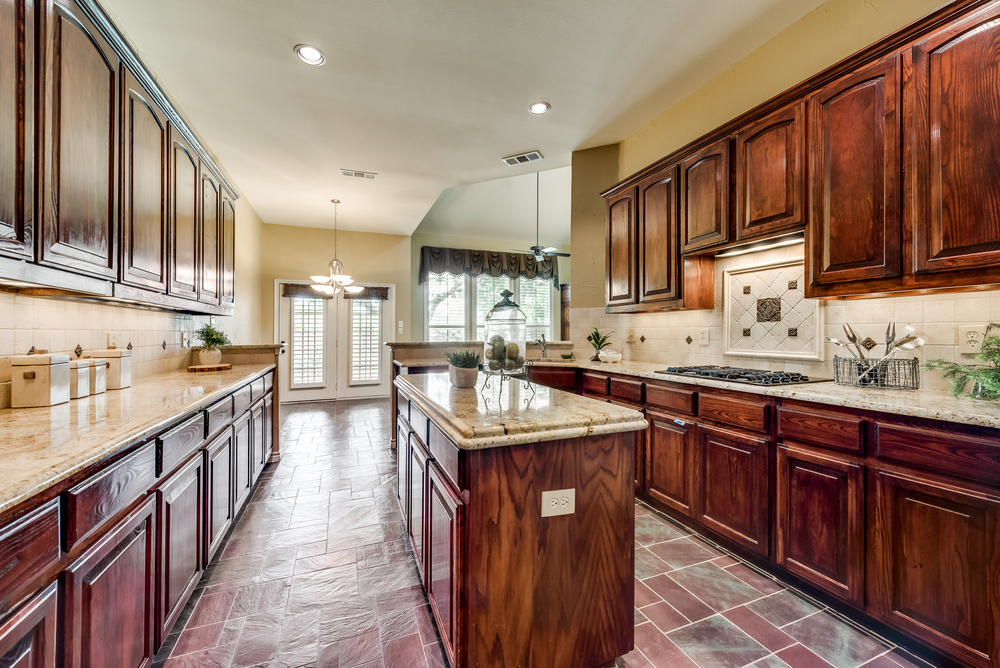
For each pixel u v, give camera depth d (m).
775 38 2.32
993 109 1.31
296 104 2.89
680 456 2.26
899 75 1.54
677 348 2.97
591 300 3.68
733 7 2.11
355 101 2.86
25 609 0.73
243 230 4.91
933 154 1.45
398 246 6.82
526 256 7.98
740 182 2.18
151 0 1.96
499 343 1.71
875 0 1.92
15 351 1.47
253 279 5.43
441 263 7.25
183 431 1.46
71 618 0.86
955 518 1.24
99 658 0.95
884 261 1.58
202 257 2.57
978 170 1.34
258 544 2.09
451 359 1.80
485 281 7.80
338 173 4.17
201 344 3.40
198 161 2.48
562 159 3.92
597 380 2.98
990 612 1.17
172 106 2.01
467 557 1.10
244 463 2.44
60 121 1.22
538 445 1.16
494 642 1.12
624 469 1.27
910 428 1.34
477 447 1.04
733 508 1.96
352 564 1.92
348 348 6.48
